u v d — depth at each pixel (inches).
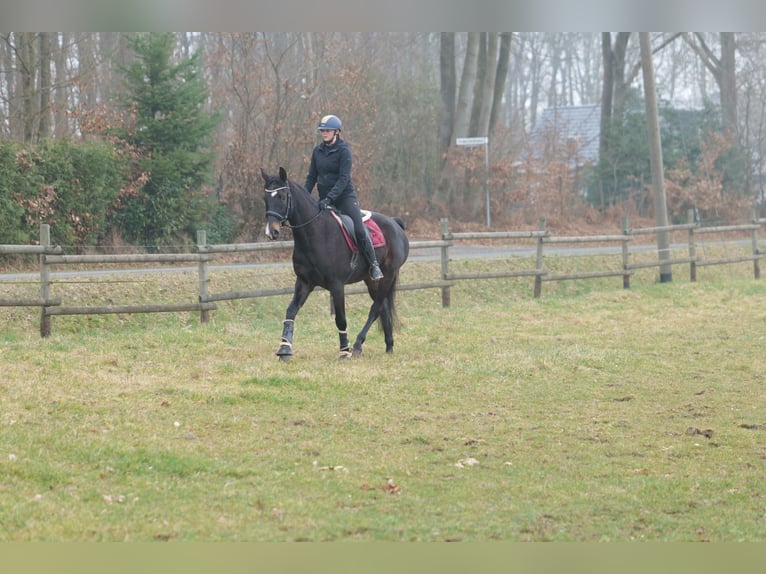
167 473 297.6
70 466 298.5
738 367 510.0
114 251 971.9
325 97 1243.2
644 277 991.6
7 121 1106.1
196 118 1072.2
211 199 1090.1
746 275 1100.5
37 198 890.7
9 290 574.2
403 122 1521.9
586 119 2233.0
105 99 1375.5
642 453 340.2
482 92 1514.5
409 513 270.5
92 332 556.4
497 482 301.6
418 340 577.3
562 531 259.4
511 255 960.3
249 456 319.0
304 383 433.7
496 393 434.3
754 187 1893.5
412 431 362.0
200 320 593.3
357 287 676.7
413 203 1466.5
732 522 269.3
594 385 460.1
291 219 480.1
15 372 418.0
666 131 1765.5
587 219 1624.0
